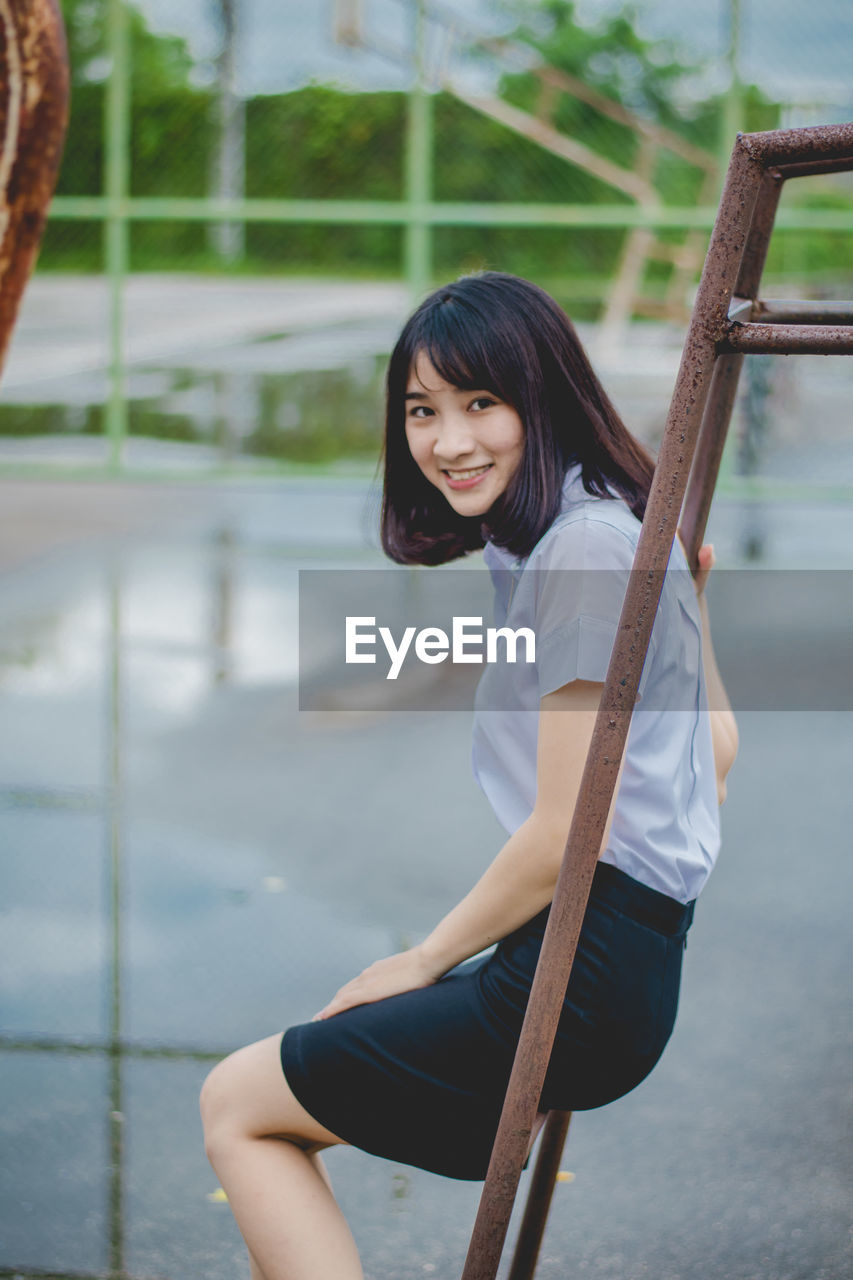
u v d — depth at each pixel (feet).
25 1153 8.84
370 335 43.21
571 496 5.53
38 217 5.01
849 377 40.60
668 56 38.86
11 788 15.43
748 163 4.51
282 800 15.20
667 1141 9.07
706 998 10.88
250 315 42.80
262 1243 5.48
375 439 39.65
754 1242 8.06
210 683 19.49
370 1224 8.25
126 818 14.62
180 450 38.65
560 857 5.18
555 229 40.04
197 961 11.49
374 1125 5.51
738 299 5.82
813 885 13.00
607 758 4.78
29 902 12.53
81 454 37.99
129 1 35.78
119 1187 8.51
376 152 39.01
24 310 42.80
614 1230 8.16
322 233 40.45
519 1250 6.91
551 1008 4.93
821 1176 8.70
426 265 33.96
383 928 12.14
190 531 29.84
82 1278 7.65
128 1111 9.34
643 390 35.96
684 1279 7.73
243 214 33.94
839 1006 10.78
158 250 40.50
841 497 33.24
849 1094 9.61
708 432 6.14
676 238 40.29
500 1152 5.06
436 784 15.79
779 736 17.38
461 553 6.33
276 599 24.14
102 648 21.06
